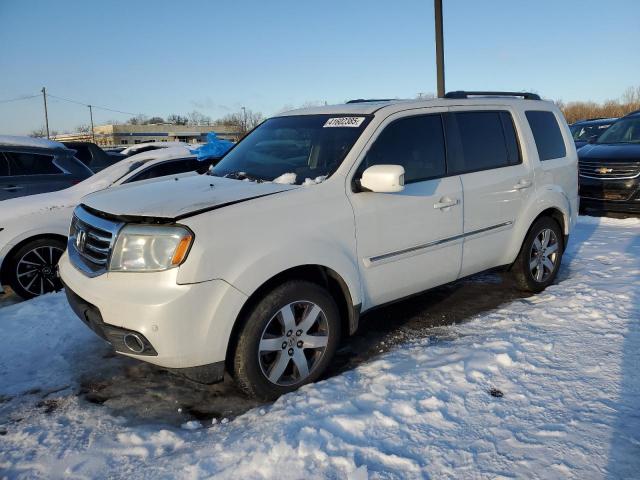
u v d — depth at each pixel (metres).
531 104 5.42
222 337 3.11
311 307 3.49
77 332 4.59
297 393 3.41
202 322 3.04
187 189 3.69
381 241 3.86
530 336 4.14
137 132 88.12
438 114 4.46
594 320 4.39
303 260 3.38
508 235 4.90
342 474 2.59
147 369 3.95
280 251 3.28
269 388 3.36
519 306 4.95
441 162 4.39
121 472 2.75
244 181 3.91
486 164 4.74
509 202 4.84
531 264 5.23
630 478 2.52
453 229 4.37
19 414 3.36
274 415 3.14
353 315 3.74
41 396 3.59
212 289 3.05
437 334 4.42
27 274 5.73
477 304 5.12
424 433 2.91
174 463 2.76
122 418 3.30
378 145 3.99
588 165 9.27
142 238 3.10
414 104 4.36
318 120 4.36
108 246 3.24
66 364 4.05
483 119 4.84
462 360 3.73
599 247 6.92
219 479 2.58
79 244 3.57
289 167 4.02
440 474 2.59
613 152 9.12
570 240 7.46
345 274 3.61
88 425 3.22
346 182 3.74
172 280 2.99
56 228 5.79
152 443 3.00
